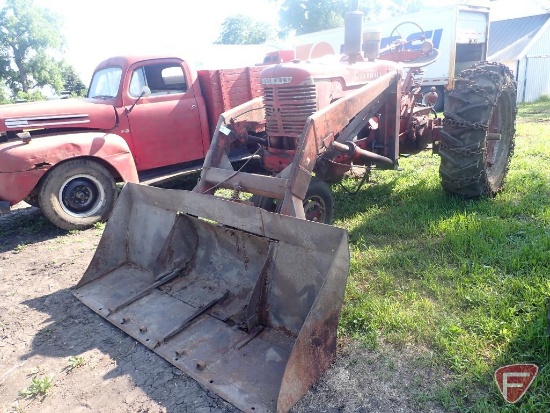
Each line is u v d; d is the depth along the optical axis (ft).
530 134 25.96
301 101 12.08
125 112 18.52
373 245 12.66
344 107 11.79
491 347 8.21
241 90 21.01
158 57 19.24
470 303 9.52
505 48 66.39
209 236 11.09
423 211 14.38
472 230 12.39
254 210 9.13
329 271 7.67
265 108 13.10
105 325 10.27
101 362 9.00
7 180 15.37
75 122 17.53
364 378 7.91
